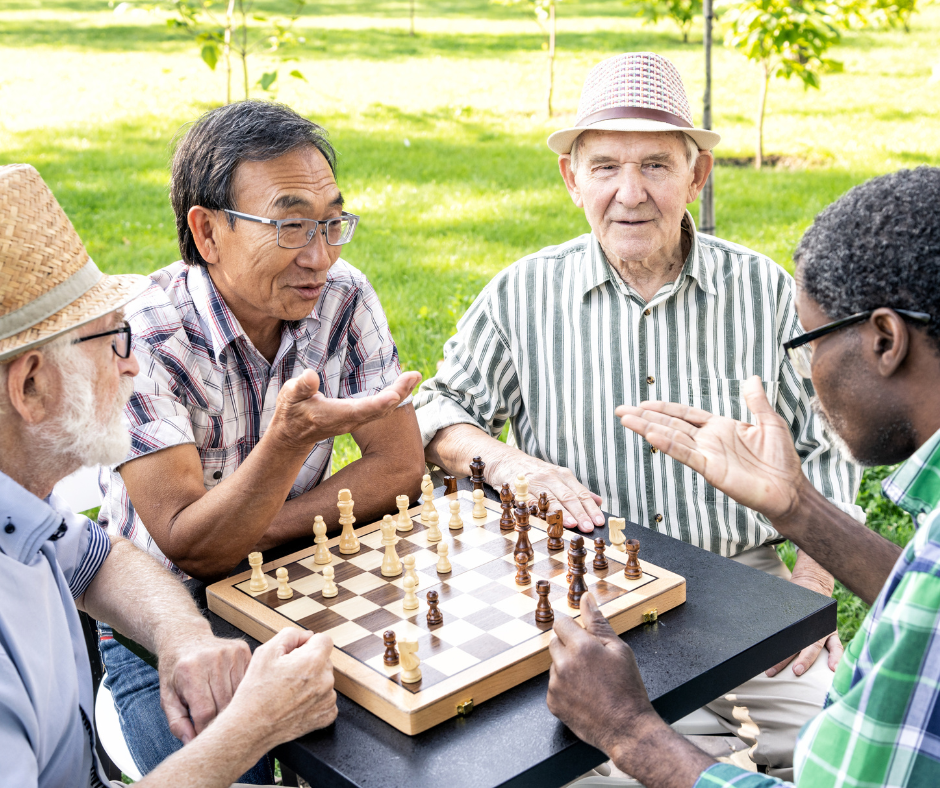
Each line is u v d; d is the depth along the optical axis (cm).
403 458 234
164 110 1298
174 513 210
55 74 1543
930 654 124
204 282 224
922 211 139
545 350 269
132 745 208
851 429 154
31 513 158
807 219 810
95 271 168
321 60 1753
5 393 155
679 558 204
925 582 125
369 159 1056
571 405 266
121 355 174
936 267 137
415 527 215
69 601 175
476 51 1906
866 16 614
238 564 208
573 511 221
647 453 258
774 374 263
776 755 223
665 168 249
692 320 260
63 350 159
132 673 222
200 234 216
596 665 153
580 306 265
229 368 228
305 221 210
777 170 1017
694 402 260
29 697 152
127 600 192
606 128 243
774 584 194
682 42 1997
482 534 211
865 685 128
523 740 150
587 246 271
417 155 1084
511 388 278
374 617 178
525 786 144
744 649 171
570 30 2217
